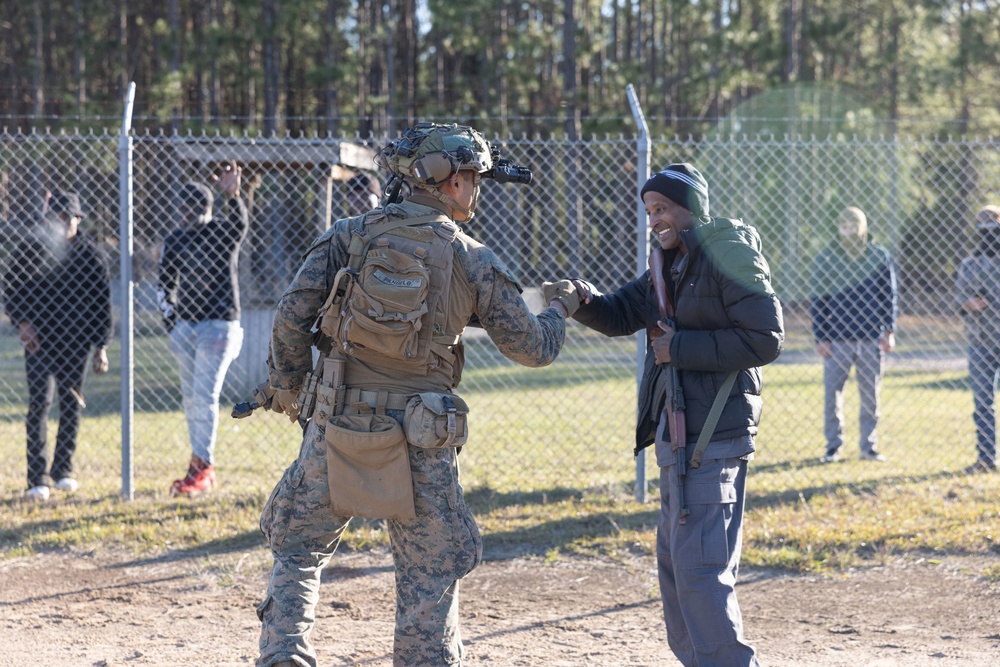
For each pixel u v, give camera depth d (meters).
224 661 5.00
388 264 3.62
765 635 5.23
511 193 15.30
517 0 36.16
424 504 3.71
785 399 13.42
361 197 8.09
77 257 8.30
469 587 6.08
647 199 4.16
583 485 8.36
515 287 3.85
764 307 3.87
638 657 4.98
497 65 31.81
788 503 7.72
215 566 6.45
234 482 8.53
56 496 8.13
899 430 11.10
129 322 7.86
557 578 6.22
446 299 3.69
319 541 3.82
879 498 7.84
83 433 10.95
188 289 7.96
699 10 33.66
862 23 35.28
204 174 11.30
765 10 36.12
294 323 3.74
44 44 36.81
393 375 3.70
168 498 7.96
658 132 24.67
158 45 32.97
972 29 29.95
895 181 14.20
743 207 14.53
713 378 4.02
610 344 19.47
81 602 5.86
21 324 8.10
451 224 3.80
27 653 5.09
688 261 4.03
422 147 3.77
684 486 3.99
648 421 4.29
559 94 32.41
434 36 36.69
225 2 36.06
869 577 6.07
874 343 9.42
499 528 7.16
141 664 4.95
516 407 12.95
